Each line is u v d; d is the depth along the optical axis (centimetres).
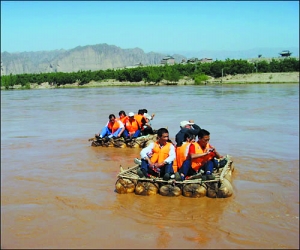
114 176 1182
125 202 947
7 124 2580
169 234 763
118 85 10438
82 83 11344
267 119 2530
